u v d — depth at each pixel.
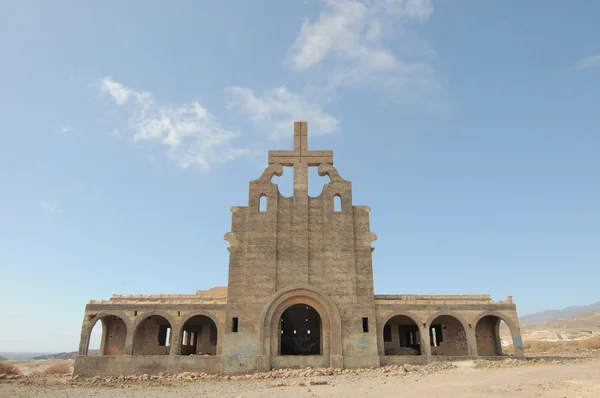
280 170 47.97
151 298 46.03
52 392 31.39
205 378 38.72
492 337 47.88
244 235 45.75
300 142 49.22
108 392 30.86
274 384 32.59
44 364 91.62
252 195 46.91
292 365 41.59
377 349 42.38
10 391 32.03
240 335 42.25
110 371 41.38
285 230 45.81
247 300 43.38
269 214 46.16
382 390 26.77
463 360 42.53
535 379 28.81
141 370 41.47
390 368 39.84
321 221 46.44
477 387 26.03
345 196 47.22
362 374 36.88
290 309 53.59
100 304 43.62
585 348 71.62
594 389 22.70
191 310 43.75
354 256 45.09
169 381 37.31
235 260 44.78
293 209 46.62
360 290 44.22
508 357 43.50
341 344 42.03
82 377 40.94
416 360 42.53
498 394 23.28
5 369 53.09
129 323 43.09
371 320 43.22
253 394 27.23
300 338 52.84
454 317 44.56
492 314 44.59
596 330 150.25
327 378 35.09
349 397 24.41
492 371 34.81
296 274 44.25
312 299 43.72
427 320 44.06
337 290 43.94
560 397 21.56
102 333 46.84
